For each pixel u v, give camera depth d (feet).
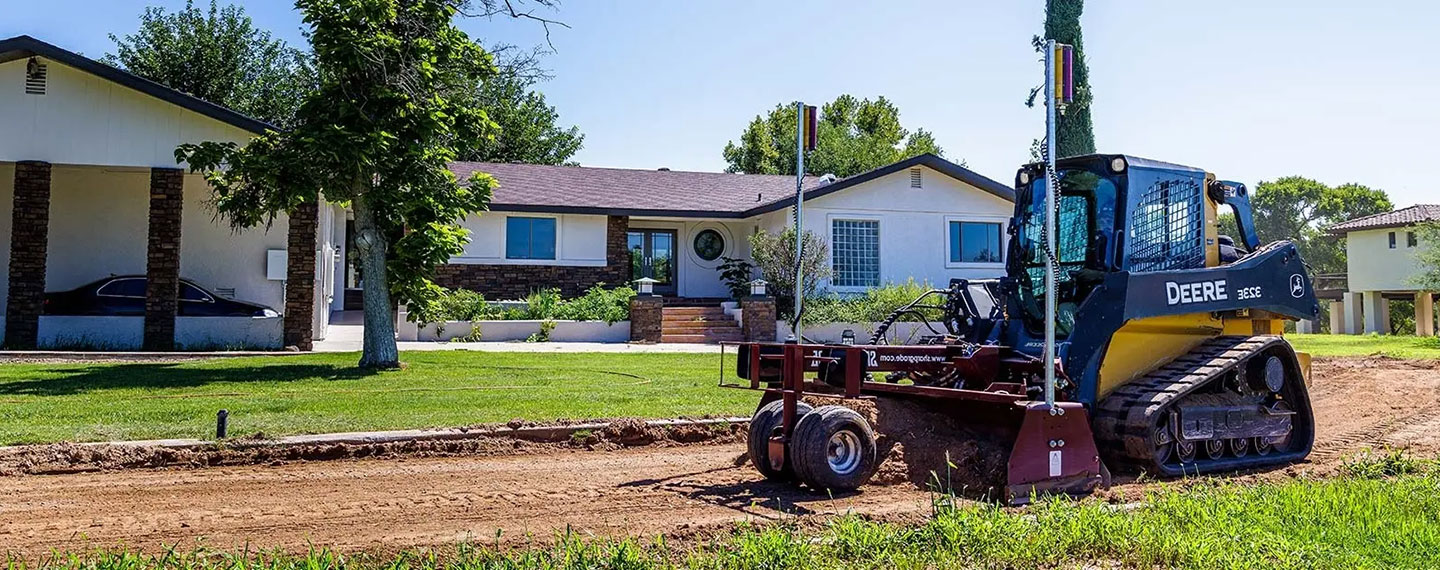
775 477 25.38
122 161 62.85
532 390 40.27
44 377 43.88
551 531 19.62
